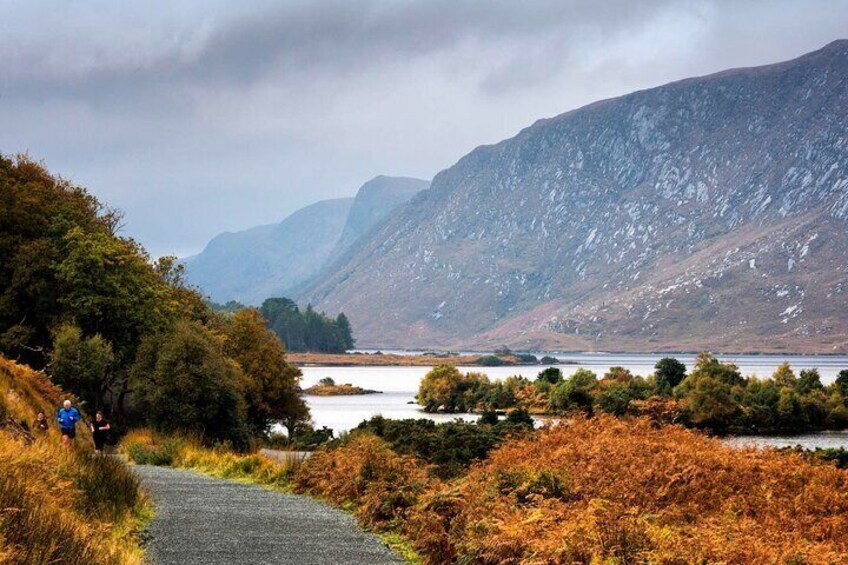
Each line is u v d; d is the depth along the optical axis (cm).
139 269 7569
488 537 1684
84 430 4622
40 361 7112
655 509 1970
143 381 6375
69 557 1426
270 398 9150
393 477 2659
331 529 2202
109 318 7225
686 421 11231
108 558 1523
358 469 2758
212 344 7194
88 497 2062
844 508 2067
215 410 6325
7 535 1392
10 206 7325
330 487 2811
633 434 2733
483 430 4556
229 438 6462
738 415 11419
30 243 7169
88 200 8700
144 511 2294
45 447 2373
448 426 4794
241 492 3041
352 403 19088
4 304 6950
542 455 2553
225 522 2259
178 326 6612
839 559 1586
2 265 7138
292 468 3397
